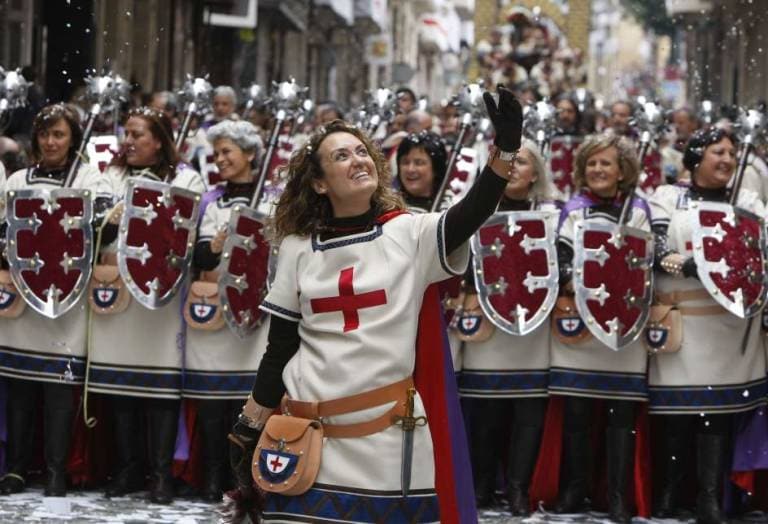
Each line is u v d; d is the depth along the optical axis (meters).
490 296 10.50
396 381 6.56
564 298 10.58
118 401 10.73
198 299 10.45
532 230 10.52
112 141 11.44
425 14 68.94
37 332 10.58
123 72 26.09
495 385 10.72
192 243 10.52
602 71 92.56
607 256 10.33
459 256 6.63
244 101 16.98
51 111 10.73
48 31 23.56
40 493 10.80
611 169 10.55
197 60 31.95
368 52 55.16
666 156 18.12
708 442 10.52
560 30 58.91
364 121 13.88
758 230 10.38
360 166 6.62
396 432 6.54
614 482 10.59
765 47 35.22
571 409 10.66
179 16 29.86
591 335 10.52
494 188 6.48
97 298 10.47
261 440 6.61
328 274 6.64
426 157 10.77
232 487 10.78
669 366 10.52
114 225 10.55
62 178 10.77
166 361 10.59
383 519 6.50
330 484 6.54
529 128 12.34
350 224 6.68
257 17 38.12
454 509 6.57
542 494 10.86
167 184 10.41
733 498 11.00
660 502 10.91
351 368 6.54
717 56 43.38
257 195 10.55
